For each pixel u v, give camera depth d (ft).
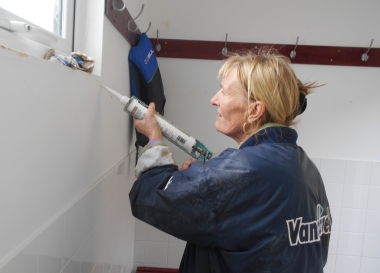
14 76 1.44
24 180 1.59
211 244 2.02
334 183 5.52
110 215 3.46
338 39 5.25
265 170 1.93
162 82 5.29
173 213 1.99
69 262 2.26
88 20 2.83
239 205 1.91
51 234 1.91
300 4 5.21
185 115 5.44
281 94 2.16
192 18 5.25
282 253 1.89
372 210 5.54
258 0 5.21
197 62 5.32
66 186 2.17
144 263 5.74
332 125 5.42
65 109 2.07
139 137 4.34
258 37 5.27
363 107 5.35
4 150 1.39
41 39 2.14
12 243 1.51
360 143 5.42
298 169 2.06
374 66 5.21
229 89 2.37
